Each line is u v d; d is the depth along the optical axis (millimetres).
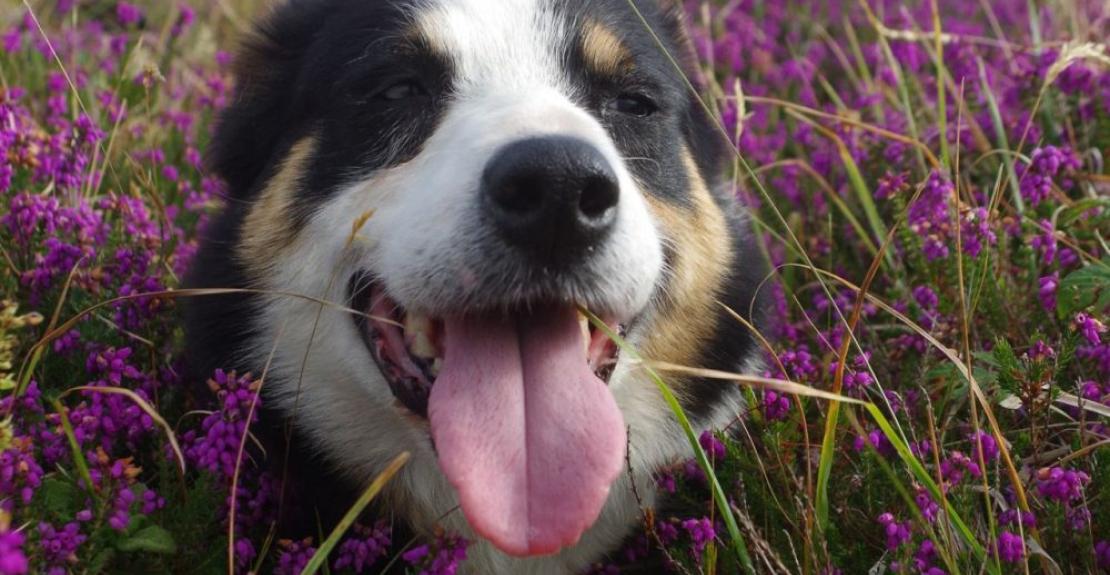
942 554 729
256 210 816
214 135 860
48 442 754
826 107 1148
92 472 727
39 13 1358
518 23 799
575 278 734
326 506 801
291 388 802
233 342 814
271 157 827
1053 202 919
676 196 813
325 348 792
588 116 762
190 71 1256
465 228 730
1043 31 1200
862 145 1007
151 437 790
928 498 750
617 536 817
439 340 754
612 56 803
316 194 793
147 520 734
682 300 808
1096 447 777
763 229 977
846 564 766
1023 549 727
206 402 814
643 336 801
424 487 795
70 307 840
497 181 720
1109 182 954
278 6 866
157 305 833
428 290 739
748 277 852
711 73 1125
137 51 1102
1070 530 752
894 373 856
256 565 749
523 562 804
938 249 860
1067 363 807
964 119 1000
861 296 784
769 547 734
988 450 777
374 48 793
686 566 771
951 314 858
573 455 719
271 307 804
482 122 752
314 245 791
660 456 817
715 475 778
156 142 1056
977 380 803
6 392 802
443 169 748
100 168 1000
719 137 886
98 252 869
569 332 746
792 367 837
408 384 761
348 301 782
